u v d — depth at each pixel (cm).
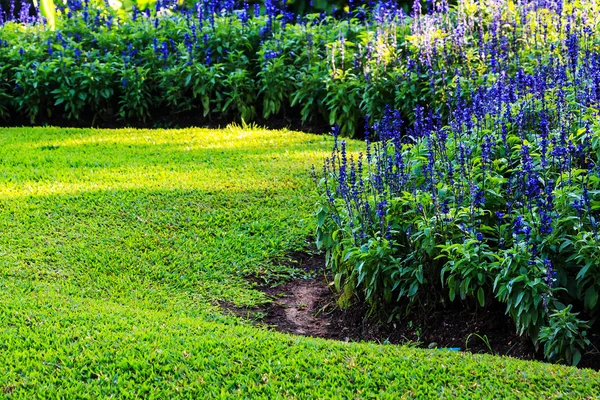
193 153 900
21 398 386
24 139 959
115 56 1111
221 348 445
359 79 1012
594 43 832
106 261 614
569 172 491
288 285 618
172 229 683
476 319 506
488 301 504
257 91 1090
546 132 518
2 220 676
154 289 578
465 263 475
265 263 642
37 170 823
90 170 833
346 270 551
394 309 534
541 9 957
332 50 1027
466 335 500
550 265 427
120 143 948
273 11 1164
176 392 397
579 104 586
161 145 940
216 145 938
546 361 459
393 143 605
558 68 698
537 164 531
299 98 1061
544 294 440
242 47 1116
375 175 558
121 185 777
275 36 1105
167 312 538
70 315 487
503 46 919
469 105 877
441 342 503
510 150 579
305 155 890
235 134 997
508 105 616
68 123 1103
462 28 953
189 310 545
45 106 1114
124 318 491
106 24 1188
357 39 1115
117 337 453
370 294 520
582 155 527
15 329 461
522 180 501
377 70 998
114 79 1102
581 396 389
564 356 454
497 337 491
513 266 454
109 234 663
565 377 409
